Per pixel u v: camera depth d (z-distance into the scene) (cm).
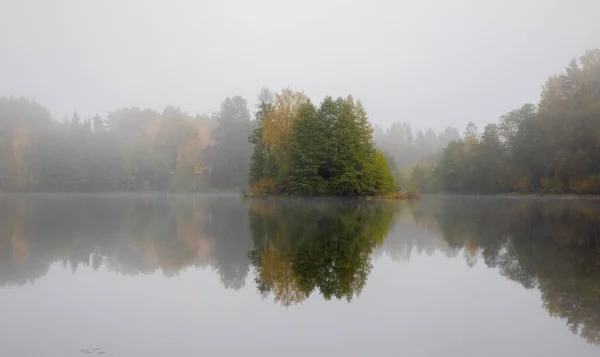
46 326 884
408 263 1484
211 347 775
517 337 818
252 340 806
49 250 1755
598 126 6650
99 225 2686
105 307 1009
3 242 1975
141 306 1016
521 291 1131
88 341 805
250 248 1794
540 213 3634
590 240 1998
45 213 3706
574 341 796
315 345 782
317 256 1611
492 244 1878
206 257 1600
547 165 7606
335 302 1043
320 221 2870
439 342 794
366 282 1229
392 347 772
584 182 6844
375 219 3006
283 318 929
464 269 1387
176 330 859
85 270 1390
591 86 7331
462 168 9319
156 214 3581
